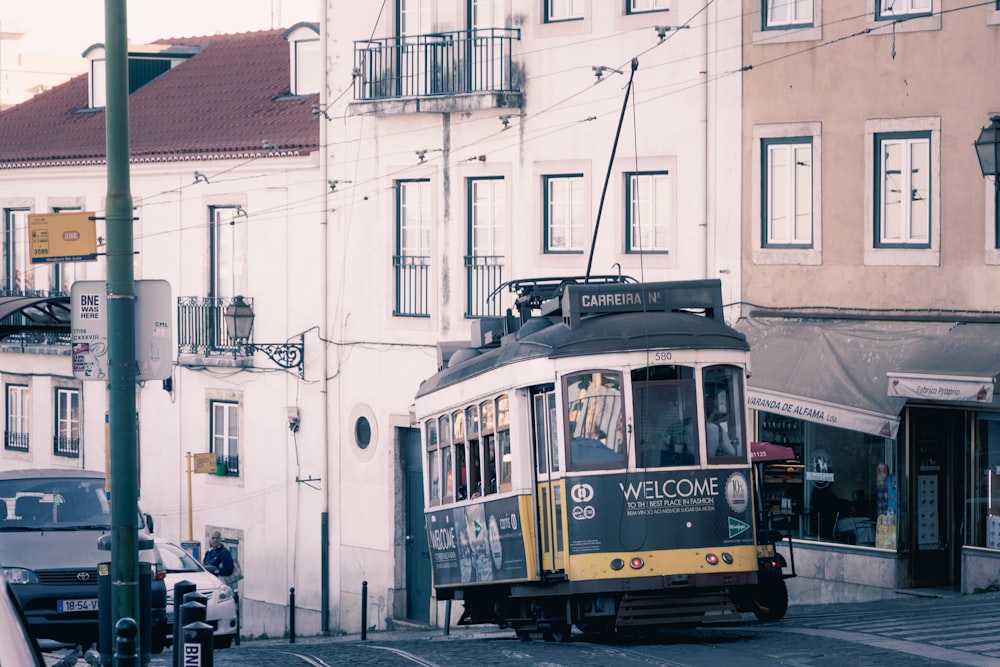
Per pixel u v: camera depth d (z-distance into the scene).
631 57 28.97
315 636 34.09
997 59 24.02
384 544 33.47
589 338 17.70
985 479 23.73
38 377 44.44
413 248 33.19
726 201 27.56
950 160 24.52
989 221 24.05
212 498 38.06
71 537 19.03
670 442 17.58
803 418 24.56
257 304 36.59
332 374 34.78
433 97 31.89
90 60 44.66
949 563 24.86
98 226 41.62
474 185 32.00
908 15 25.03
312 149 35.12
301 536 35.53
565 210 30.41
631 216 29.22
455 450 21.05
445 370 22.30
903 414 24.64
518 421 18.41
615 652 16.59
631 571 17.30
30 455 44.81
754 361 25.83
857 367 24.42
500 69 31.27
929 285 24.73
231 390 37.44
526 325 19.44
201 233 38.03
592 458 17.53
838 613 21.62
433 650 18.86
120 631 12.48
